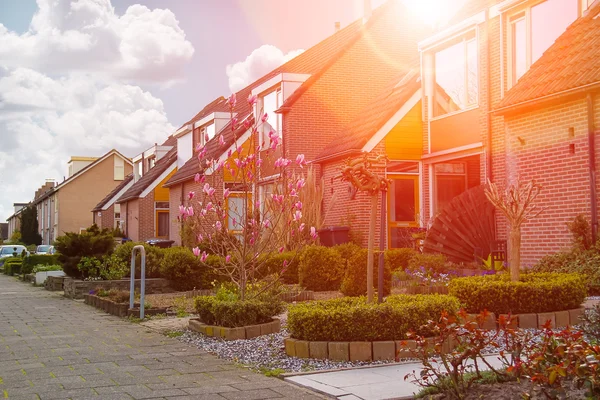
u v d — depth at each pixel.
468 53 18.36
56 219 64.12
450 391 5.43
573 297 9.73
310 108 25.22
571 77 13.69
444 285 13.25
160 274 17.70
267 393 6.02
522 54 16.73
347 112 25.67
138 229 38.78
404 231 20.20
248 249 10.84
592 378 4.69
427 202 20.05
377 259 12.05
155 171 41.06
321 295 14.17
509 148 15.60
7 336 9.84
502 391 5.33
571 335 5.05
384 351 7.46
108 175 65.19
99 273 18.05
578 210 13.71
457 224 16.75
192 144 35.47
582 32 14.96
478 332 5.38
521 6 16.62
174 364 7.46
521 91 15.00
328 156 21.72
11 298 17.66
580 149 13.66
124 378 6.68
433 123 19.78
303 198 20.23
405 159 20.11
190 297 14.97
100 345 8.85
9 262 37.00
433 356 7.23
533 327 9.15
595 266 12.01
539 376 4.82
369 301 8.59
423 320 7.78
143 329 10.53
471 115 18.00
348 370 6.94
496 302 9.33
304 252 15.24
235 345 8.50
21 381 6.55
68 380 6.58
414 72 22.28
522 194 11.01
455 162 20.38
